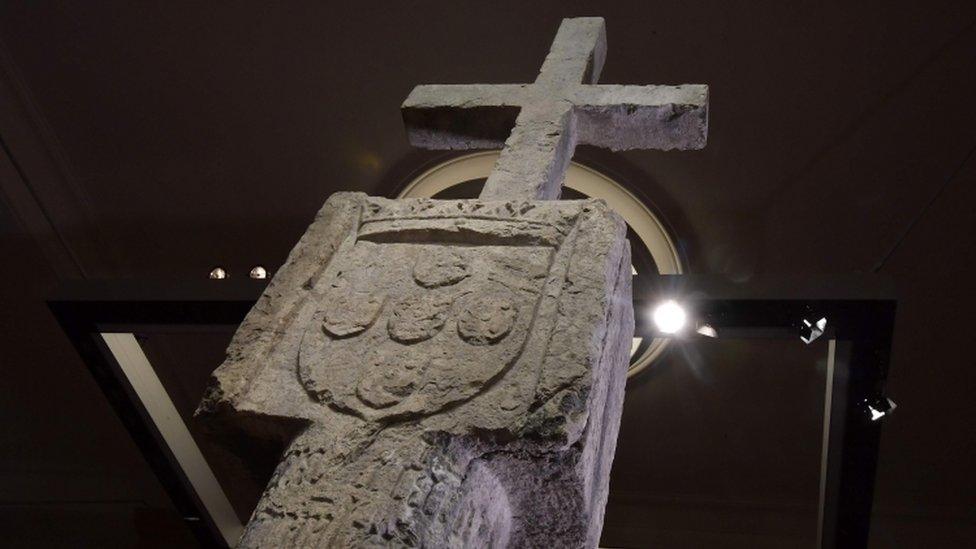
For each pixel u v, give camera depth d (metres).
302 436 1.87
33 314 5.37
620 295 2.27
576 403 1.81
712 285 3.28
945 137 4.54
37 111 4.92
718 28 4.45
